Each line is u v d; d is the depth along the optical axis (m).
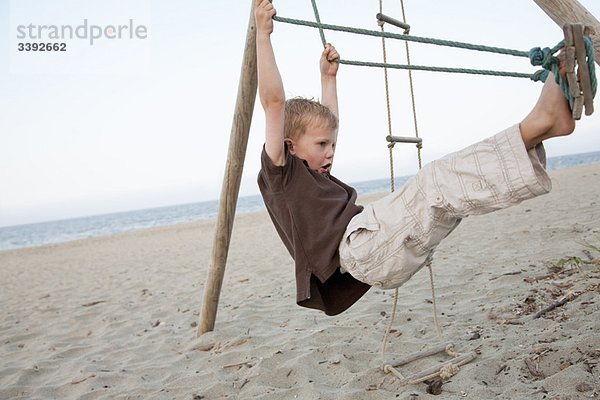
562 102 1.67
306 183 2.05
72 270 11.91
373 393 2.94
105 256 14.66
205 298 4.46
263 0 2.12
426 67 2.10
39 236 52.56
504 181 1.74
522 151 1.73
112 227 53.69
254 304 5.58
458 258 6.20
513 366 2.92
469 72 1.99
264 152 2.05
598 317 3.36
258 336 4.32
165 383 3.64
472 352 3.17
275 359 3.69
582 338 3.00
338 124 2.40
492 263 5.64
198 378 3.60
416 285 5.22
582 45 1.58
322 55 2.67
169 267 10.09
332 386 3.18
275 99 2.04
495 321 3.79
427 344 3.57
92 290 8.34
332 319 4.55
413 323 4.07
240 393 3.27
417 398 2.77
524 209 9.58
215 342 4.33
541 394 2.56
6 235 64.50
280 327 4.58
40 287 9.56
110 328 5.46
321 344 3.89
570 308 3.64
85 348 4.78
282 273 7.33
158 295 7.07
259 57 2.09
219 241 4.20
